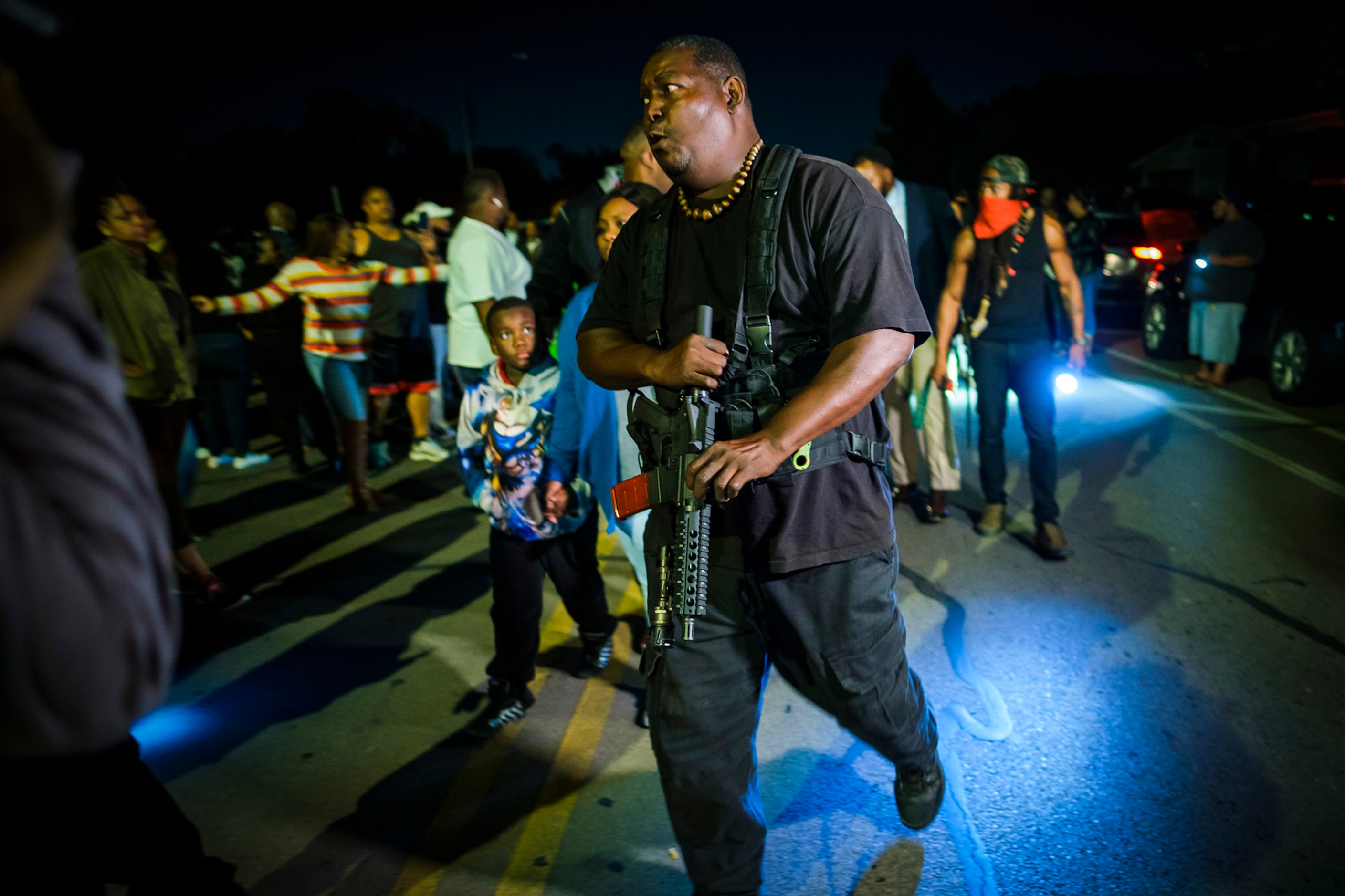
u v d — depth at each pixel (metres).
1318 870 2.40
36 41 0.67
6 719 0.72
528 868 2.57
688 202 2.00
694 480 1.80
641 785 2.95
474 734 3.23
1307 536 4.77
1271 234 8.33
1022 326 4.43
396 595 4.57
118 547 0.76
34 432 0.72
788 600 1.98
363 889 2.51
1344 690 3.26
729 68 1.90
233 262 9.52
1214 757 2.90
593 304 2.26
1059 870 2.44
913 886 2.41
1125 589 4.19
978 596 4.18
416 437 7.21
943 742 3.04
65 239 0.78
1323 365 7.37
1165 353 9.91
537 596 3.25
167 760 3.19
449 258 5.53
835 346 1.84
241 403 6.98
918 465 5.25
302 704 3.54
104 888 1.67
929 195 4.89
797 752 3.03
